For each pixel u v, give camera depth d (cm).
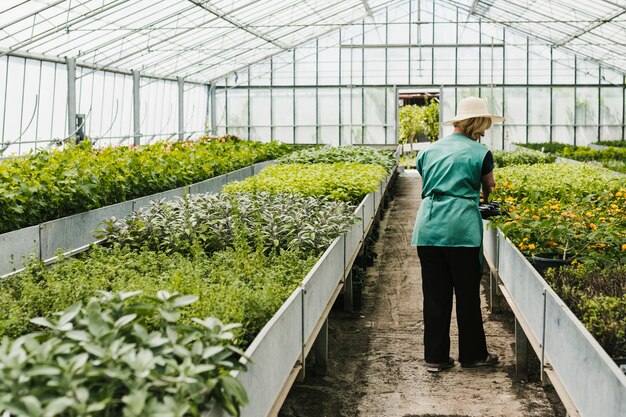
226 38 2384
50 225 627
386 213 1578
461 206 540
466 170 544
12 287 498
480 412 471
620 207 723
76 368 222
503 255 599
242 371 288
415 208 1664
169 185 998
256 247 602
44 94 1775
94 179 764
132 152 1100
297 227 632
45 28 1555
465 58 2814
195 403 237
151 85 2462
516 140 2825
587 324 381
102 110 2117
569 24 2361
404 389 516
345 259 660
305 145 2400
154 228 633
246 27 2266
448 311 551
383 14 2827
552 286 471
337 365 572
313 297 470
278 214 680
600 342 372
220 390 256
